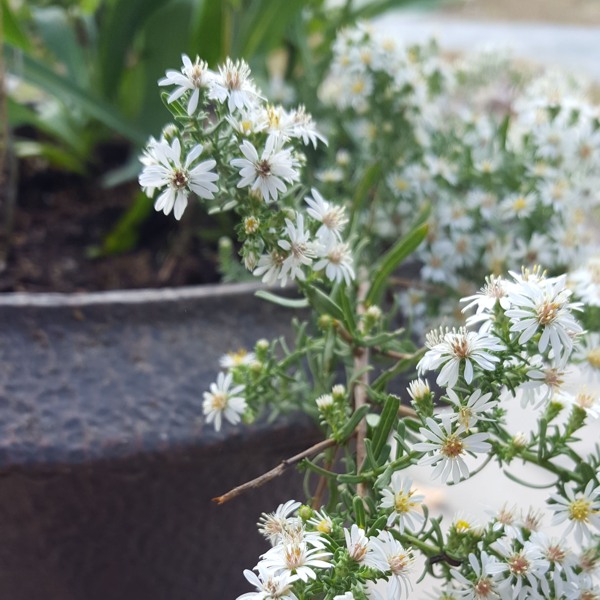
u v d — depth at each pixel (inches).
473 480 15.1
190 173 7.3
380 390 8.4
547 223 11.5
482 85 15.1
